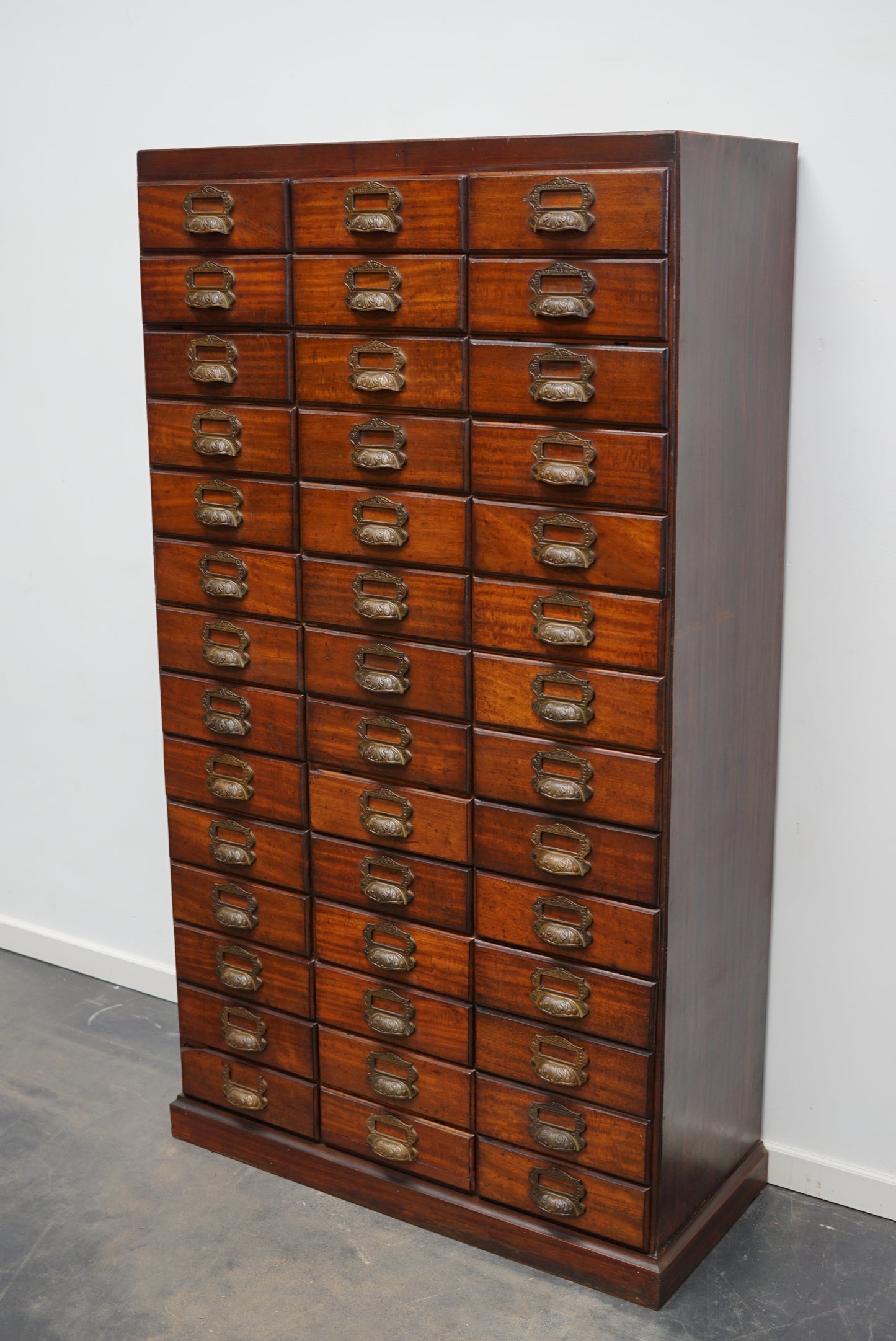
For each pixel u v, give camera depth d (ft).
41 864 11.96
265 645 8.24
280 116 9.37
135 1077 10.26
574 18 8.17
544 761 7.36
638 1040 7.43
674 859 7.25
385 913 8.25
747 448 7.45
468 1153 8.27
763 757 8.20
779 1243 8.41
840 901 8.43
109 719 11.16
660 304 6.49
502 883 7.71
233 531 8.19
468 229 6.95
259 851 8.66
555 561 6.98
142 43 9.72
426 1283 8.07
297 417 7.77
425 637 7.62
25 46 10.15
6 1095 10.02
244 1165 9.23
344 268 7.36
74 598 11.07
